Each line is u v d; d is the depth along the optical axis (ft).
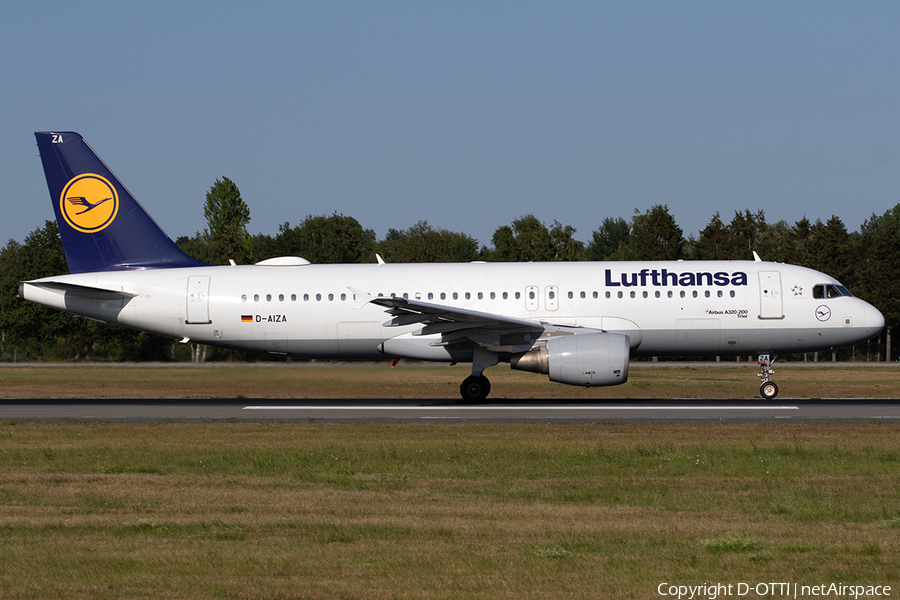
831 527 139.54
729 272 354.74
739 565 119.14
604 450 214.07
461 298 353.72
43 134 374.84
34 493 168.76
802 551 125.80
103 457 211.61
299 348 367.25
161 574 114.83
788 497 161.58
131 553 124.98
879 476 182.19
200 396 395.34
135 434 253.65
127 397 394.73
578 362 323.37
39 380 500.33
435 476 184.75
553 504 156.76
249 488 172.86
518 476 184.14
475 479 181.16
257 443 232.94
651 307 349.82
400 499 161.27
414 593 106.63
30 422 285.02
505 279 356.38
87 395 407.44
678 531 136.98
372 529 137.90
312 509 153.17
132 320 370.12
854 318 350.23
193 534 136.15
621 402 345.31
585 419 282.36
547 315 350.23
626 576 114.01
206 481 180.04
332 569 116.47
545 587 109.40
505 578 112.78
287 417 296.71
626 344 325.42
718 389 431.02
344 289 362.53
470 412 307.58
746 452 210.79
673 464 195.93
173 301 366.63
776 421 274.36
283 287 364.99
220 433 253.85
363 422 277.64
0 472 192.44
